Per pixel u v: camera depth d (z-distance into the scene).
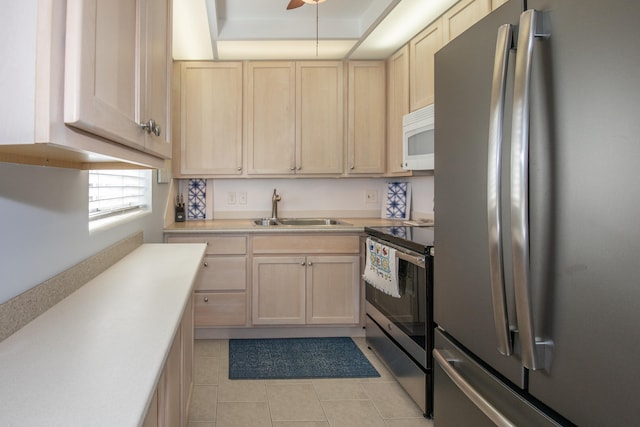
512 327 1.05
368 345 2.96
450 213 1.44
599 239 0.78
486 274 1.21
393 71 3.22
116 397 0.62
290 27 2.86
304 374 2.54
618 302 0.74
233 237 3.01
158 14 1.22
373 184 3.76
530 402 1.02
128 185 2.22
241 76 3.27
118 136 0.79
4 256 0.90
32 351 0.80
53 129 0.58
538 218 0.93
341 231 3.07
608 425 0.77
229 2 2.62
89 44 0.63
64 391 0.64
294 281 3.08
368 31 2.74
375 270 2.52
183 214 3.39
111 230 1.71
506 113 1.07
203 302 3.02
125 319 0.98
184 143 3.23
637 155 0.71
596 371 0.79
